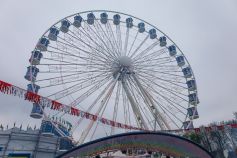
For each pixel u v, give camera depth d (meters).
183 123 43.09
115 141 21.62
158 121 38.53
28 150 39.84
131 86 41.38
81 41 40.91
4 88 19.30
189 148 23.59
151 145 22.39
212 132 55.44
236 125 32.56
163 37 47.06
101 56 41.16
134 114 38.88
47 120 35.12
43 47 39.22
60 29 41.31
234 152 53.31
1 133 40.06
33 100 21.42
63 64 38.84
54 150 41.50
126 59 41.84
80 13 43.56
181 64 45.94
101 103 37.50
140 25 47.28
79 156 20.44
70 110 24.78
